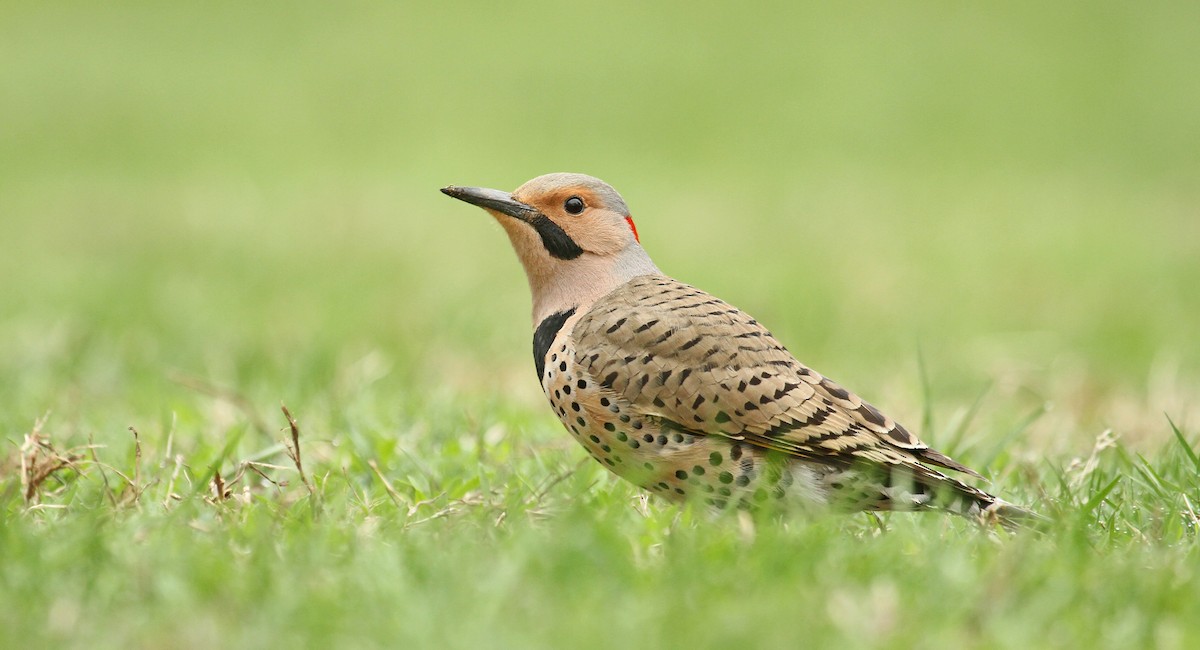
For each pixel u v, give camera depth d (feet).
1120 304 58.75
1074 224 81.10
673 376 25.49
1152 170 101.30
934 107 115.75
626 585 20.58
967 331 52.80
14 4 135.13
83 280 60.13
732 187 91.71
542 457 30.58
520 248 29.22
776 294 58.18
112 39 127.24
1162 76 122.42
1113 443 29.76
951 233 77.61
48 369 42.60
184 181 90.48
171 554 21.50
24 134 102.68
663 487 26.55
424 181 90.12
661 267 66.08
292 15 134.51
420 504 26.00
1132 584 20.72
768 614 19.13
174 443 31.76
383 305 55.06
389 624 19.19
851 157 102.94
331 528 23.29
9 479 27.99
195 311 53.31
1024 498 28.30
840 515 25.85
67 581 20.58
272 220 77.66
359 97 113.60
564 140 103.96
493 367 45.55
